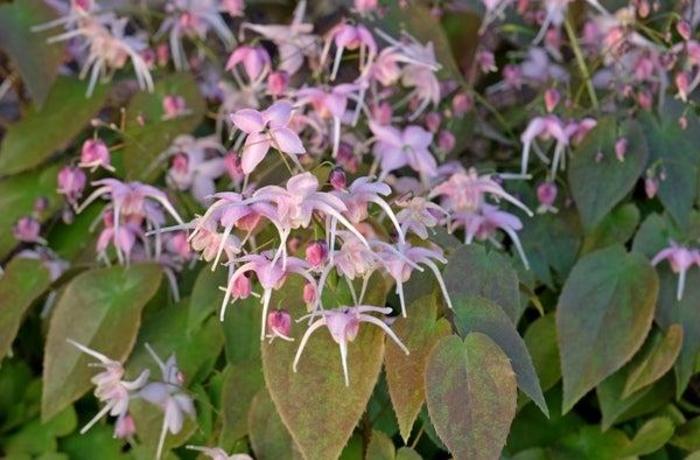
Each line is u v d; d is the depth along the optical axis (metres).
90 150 0.68
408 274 0.56
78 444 0.72
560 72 0.78
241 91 0.75
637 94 0.73
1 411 0.74
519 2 0.77
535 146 0.73
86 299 0.68
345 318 0.55
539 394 0.56
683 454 0.69
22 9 0.77
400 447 0.65
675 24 0.76
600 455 0.68
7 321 0.71
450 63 0.76
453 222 0.66
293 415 0.56
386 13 0.75
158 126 0.75
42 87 0.76
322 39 0.72
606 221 0.71
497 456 0.54
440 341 0.55
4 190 0.78
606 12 0.77
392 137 0.67
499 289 0.59
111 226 0.69
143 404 0.67
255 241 0.63
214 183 0.76
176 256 0.71
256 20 0.85
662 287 0.68
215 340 0.68
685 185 0.70
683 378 0.67
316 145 0.68
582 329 0.66
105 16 0.75
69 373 0.67
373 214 0.60
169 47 0.81
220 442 0.64
